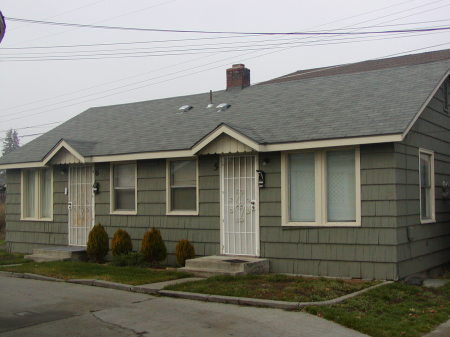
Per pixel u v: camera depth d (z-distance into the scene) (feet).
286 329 26.14
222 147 43.29
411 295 33.47
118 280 38.24
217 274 39.37
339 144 37.58
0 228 87.35
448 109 47.50
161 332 25.90
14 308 31.09
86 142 53.52
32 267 45.16
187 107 56.34
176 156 45.91
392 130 35.78
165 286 35.50
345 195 39.32
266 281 36.52
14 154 60.13
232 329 26.21
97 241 49.62
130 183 50.90
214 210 45.16
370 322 26.89
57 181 56.03
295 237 40.86
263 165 42.45
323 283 35.12
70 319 28.45
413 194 39.91
